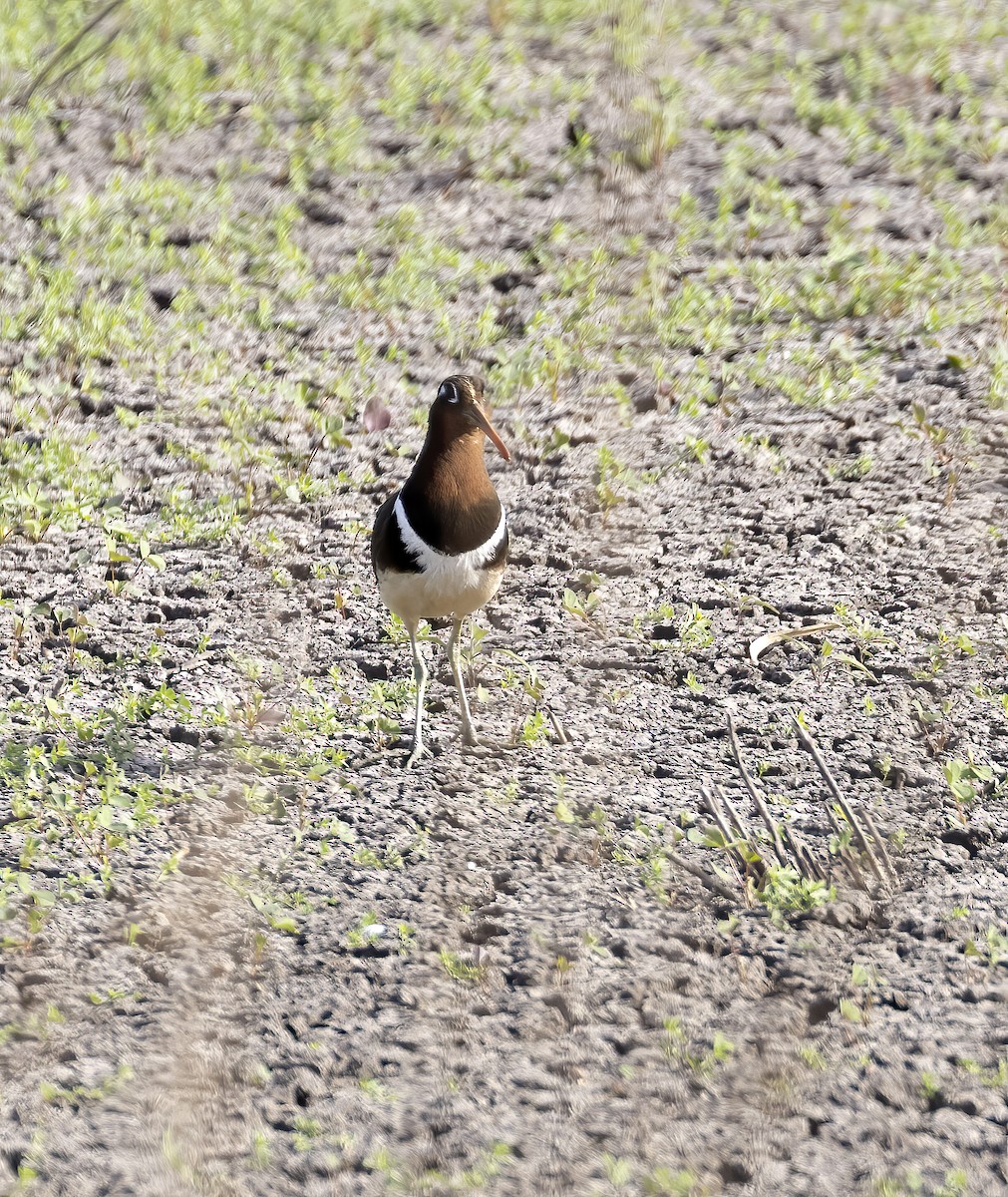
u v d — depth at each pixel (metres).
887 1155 7.21
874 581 12.78
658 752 10.55
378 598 12.61
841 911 8.85
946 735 10.65
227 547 13.35
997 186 21.09
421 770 10.33
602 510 14.02
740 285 18.41
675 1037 7.91
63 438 15.09
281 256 18.92
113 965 8.40
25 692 11.20
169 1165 7.05
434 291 18.17
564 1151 7.21
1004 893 9.08
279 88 24.00
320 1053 7.79
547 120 22.95
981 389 15.87
